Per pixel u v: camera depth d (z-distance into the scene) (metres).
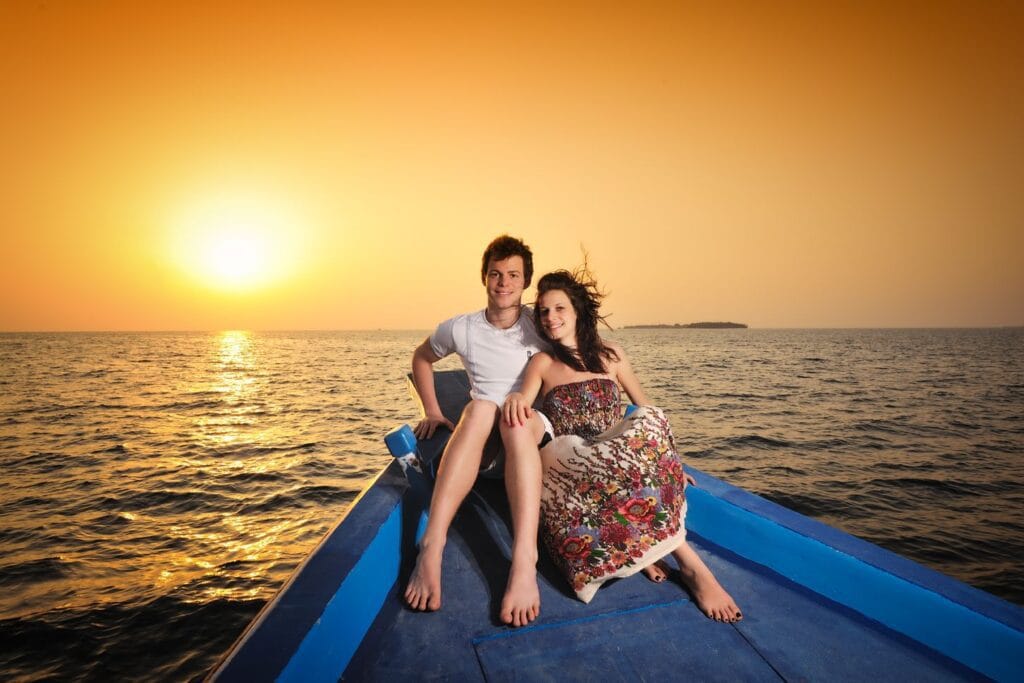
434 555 1.92
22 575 6.48
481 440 2.17
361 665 1.58
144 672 4.70
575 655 1.63
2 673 4.68
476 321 2.68
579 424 2.37
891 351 75.38
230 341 150.62
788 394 24.98
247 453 13.44
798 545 2.04
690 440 14.45
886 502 9.37
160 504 9.30
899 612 1.75
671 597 1.93
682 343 111.88
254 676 1.17
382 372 43.44
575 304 2.42
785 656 1.64
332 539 1.83
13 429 16.89
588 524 1.93
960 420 17.88
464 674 1.55
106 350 86.06
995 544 7.61
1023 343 108.25
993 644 1.53
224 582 6.33
